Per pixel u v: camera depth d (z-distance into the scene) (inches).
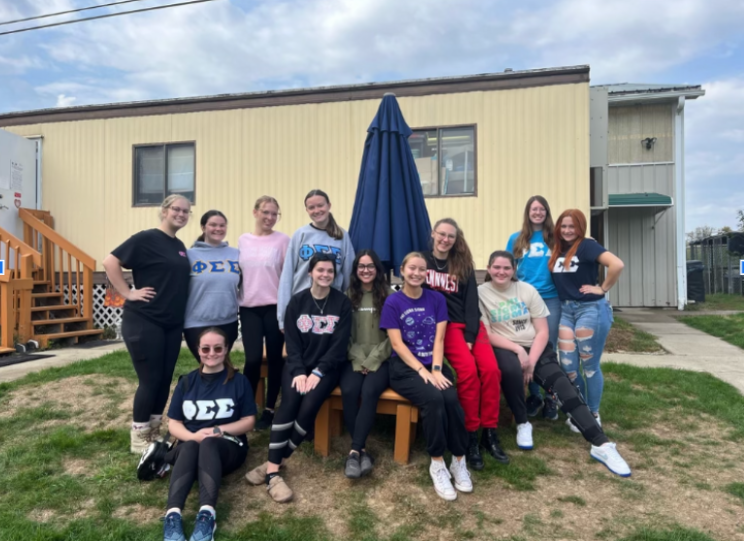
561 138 297.6
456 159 313.9
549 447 134.1
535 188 301.3
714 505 107.2
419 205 151.8
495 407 126.4
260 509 106.6
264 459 127.9
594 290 137.8
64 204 360.8
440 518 102.4
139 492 112.8
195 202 344.5
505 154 305.1
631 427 148.3
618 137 477.1
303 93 329.1
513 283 141.0
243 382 119.4
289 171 331.6
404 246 144.7
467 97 309.6
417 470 120.8
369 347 128.9
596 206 347.3
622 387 183.0
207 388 116.9
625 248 481.7
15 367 230.1
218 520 102.0
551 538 96.0
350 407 121.2
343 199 324.8
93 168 356.8
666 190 471.8
